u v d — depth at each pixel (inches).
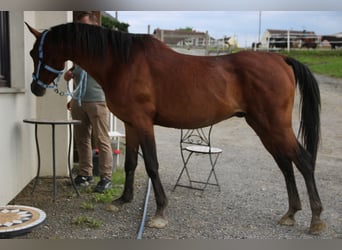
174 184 183.6
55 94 175.3
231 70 127.1
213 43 705.6
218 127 387.2
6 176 136.3
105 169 162.4
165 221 126.4
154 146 127.1
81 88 155.3
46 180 175.5
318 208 122.6
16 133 147.6
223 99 125.3
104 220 130.8
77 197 153.2
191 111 125.3
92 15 159.8
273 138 126.0
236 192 170.9
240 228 126.7
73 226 124.3
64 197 152.8
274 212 143.6
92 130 177.8
